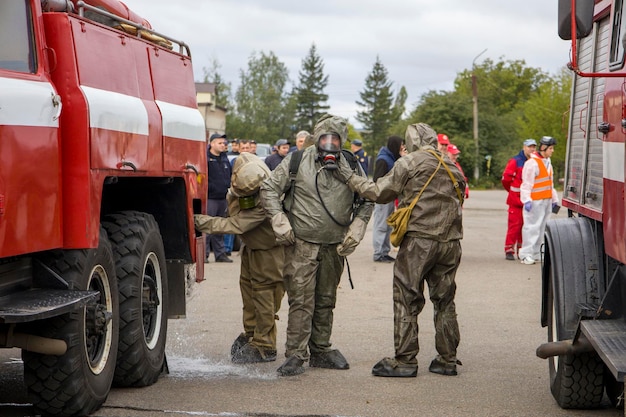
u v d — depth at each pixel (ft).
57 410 19.98
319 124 25.63
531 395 23.27
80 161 19.45
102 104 20.38
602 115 19.88
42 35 19.17
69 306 18.06
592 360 21.03
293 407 21.61
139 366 22.98
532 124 247.29
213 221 27.02
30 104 18.06
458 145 260.62
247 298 27.73
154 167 23.61
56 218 19.03
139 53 23.49
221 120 312.71
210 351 28.91
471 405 22.11
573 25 16.07
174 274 26.53
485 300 39.81
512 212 55.77
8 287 18.54
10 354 27.73
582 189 21.67
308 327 25.70
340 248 25.55
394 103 488.44
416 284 25.21
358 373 25.85
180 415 20.67
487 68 407.23
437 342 25.76
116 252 22.76
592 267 21.24
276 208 25.39
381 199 25.41
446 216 25.21
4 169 17.03
